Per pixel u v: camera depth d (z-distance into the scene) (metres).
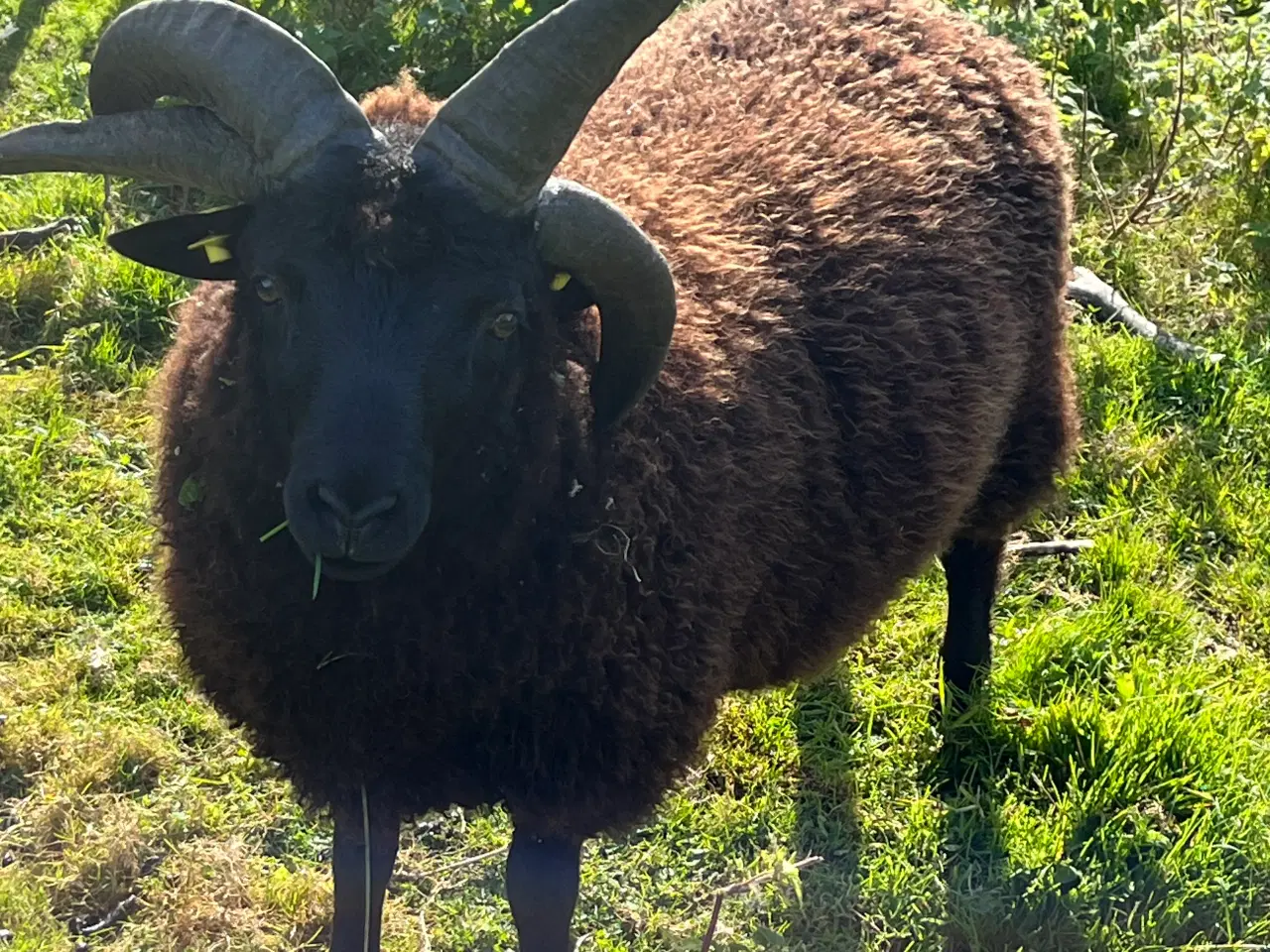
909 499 4.17
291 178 2.90
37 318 6.57
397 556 2.87
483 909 4.32
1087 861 4.59
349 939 3.87
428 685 3.28
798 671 4.26
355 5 8.01
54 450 5.83
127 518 5.60
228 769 4.68
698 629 3.57
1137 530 5.96
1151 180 7.72
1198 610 5.73
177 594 3.50
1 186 7.44
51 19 9.35
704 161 4.09
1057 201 4.79
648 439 3.43
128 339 6.48
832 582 4.10
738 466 3.67
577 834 3.57
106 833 4.37
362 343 2.84
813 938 4.34
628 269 3.07
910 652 5.38
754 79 4.41
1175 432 6.47
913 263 4.21
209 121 3.02
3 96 8.33
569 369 3.27
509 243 2.96
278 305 2.96
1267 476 6.33
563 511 3.25
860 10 4.73
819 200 4.11
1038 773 4.92
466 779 3.47
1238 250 7.70
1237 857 4.59
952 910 4.41
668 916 4.32
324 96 2.92
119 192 7.22
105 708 4.85
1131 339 6.90
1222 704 5.06
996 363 4.41
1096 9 8.80
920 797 4.82
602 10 2.83
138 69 3.18
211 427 3.21
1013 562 5.83
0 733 4.66
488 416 3.03
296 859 4.42
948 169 4.42
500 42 7.65
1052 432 4.90
